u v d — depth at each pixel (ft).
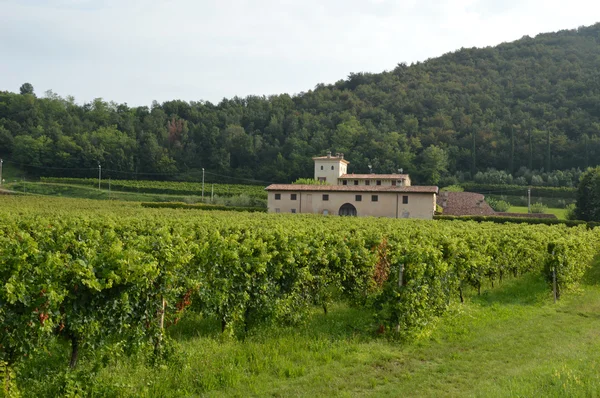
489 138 377.09
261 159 388.16
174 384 24.06
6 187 299.99
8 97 477.77
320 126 418.92
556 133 368.27
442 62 588.91
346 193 176.35
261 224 75.36
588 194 199.11
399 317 34.47
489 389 23.94
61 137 378.73
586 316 44.88
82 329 23.00
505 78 498.28
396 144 365.20
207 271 31.99
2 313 20.10
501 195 310.04
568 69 487.20
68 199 196.13
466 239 53.57
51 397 21.40
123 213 111.86
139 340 25.23
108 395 22.17
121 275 24.14
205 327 34.32
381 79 542.98
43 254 24.73
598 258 81.61
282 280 36.81
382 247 46.52
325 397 23.44
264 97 544.21
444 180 336.90
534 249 66.33
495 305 47.24
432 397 23.94
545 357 30.32
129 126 438.81
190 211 143.84
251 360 27.55
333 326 36.47
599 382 24.13
